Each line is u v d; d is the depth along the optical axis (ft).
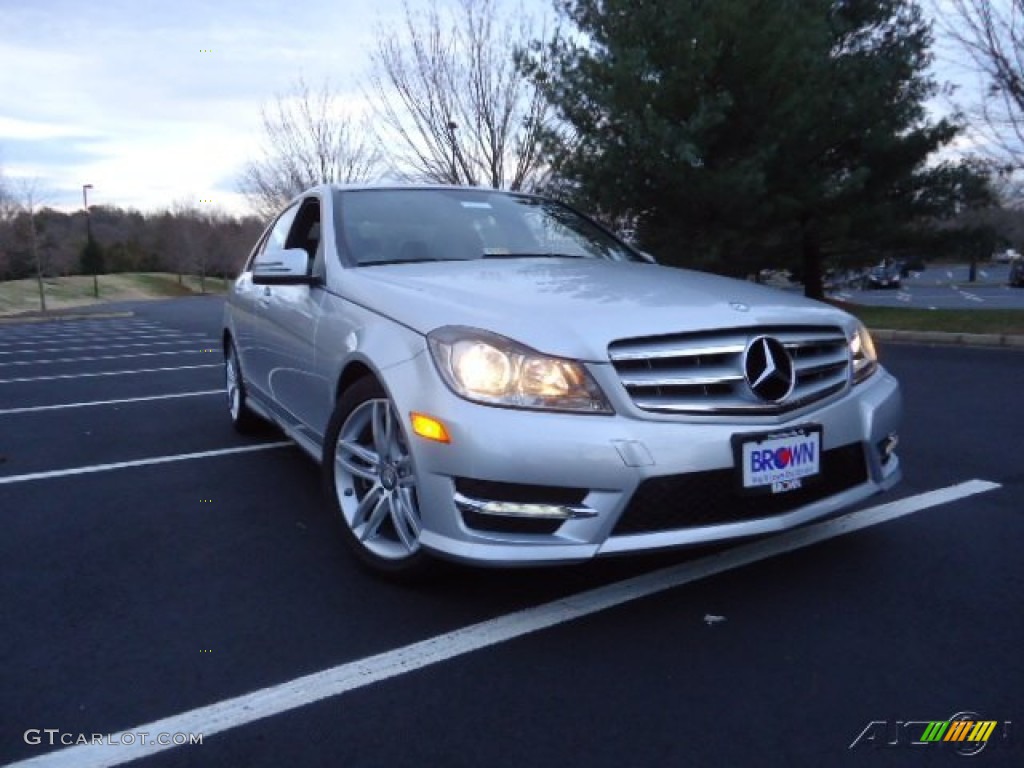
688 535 8.12
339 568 10.25
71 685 7.54
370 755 6.44
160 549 11.07
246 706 7.15
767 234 47.32
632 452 7.85
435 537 8.36
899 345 37.73
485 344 8.21
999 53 38.37
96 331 68.39
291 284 11.60
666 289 9.70
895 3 50.44
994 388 23.63
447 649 8.08
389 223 12.55
